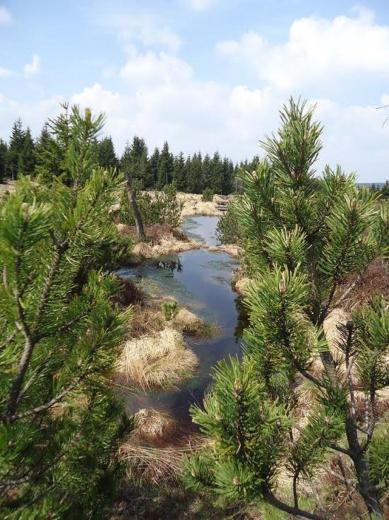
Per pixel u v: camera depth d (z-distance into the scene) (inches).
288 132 70.6
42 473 85.7
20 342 72.8
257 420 58.2
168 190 990.4
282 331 65.1
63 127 71.7
